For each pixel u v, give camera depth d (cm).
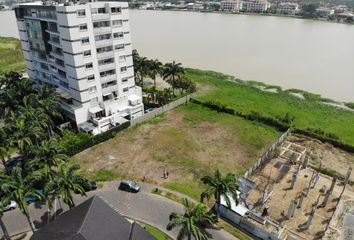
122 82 8181
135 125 8175
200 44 18338
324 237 4772
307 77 12588
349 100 10431
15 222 4941
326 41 19362
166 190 5728
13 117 5856
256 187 5866
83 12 6712
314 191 5769
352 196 5688
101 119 7569
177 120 8562
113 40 7544
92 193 5612
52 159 4831
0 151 5112
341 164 6775
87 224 3909
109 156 6800
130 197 5525
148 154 6912
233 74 13000
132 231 4016
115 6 7306
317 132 7931
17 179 4109
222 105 9150
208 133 7906
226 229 4875
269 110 9400
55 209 5191
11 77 7675
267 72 13238
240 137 7756
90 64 7244
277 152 7031
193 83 10375
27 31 8256
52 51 7681
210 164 6625
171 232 4791
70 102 7756
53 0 7712
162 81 11744
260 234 4728
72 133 7094
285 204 5453
